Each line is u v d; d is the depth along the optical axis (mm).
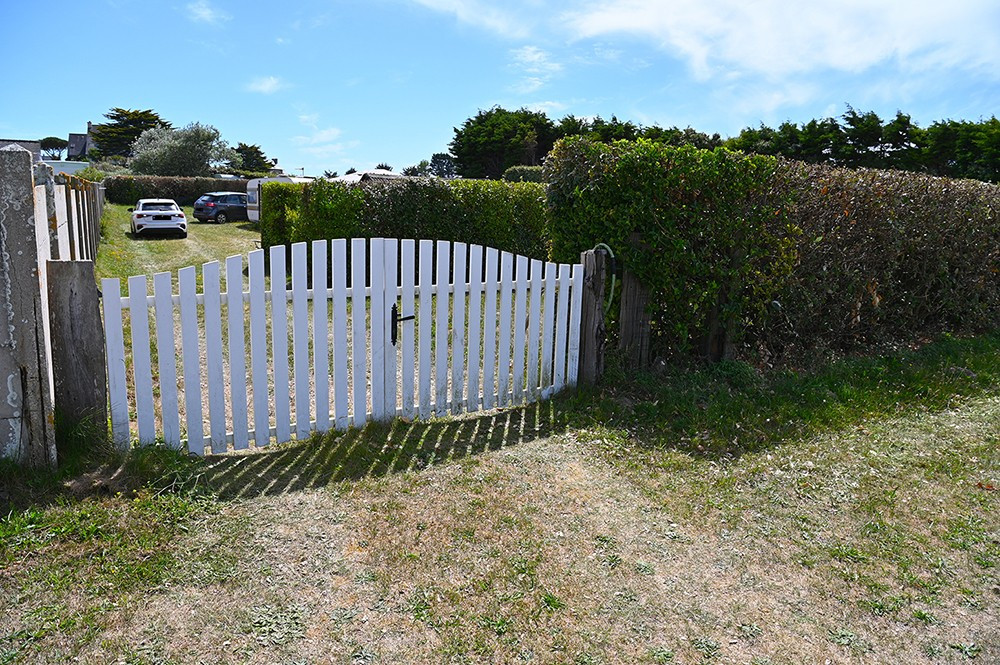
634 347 6289
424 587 3080
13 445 3639
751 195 6516
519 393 5574
